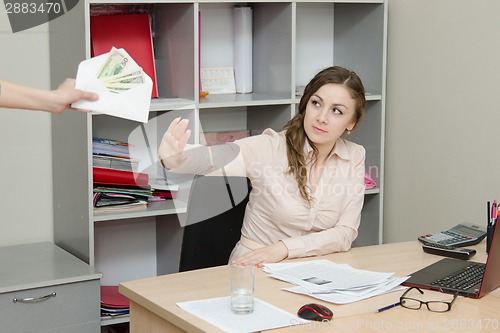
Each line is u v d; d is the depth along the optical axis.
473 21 3.28
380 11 3.67
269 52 3.60
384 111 3.74
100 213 3.06
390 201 3.82
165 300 2.07
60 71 3.13
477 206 3.32
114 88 1.96
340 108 2.62
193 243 2.85
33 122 3.27
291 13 3.41
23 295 2.73
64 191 3.22
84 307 2.87
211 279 2.28
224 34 3.67
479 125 3.28
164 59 3.44
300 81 3.91
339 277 2.26
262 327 1.85
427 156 3.58
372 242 3.84
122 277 3.60
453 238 2.72
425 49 3.54
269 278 2.29
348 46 3.89
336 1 3.51
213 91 3.62
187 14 3.18
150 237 3.64
